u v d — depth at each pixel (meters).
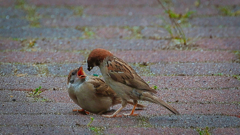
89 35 12.43
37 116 7.62
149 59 10.79
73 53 11.19
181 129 7.13
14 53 11.05
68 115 7.73
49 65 10.40
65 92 8.99
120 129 7.09
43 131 6.93
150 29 12.87
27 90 8.98
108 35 12.44
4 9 14.47
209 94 8.80
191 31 12.66
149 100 7.60
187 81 9.50
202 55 10.95
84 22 13.40
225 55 10.91
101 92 7.96
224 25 13.12
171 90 9.05
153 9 14.55
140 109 8.22
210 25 13.12
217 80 9.51
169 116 7.76
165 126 7.25
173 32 12.59
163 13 14.15
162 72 10.03
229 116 7.70
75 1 15.40
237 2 15.10
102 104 8.11
